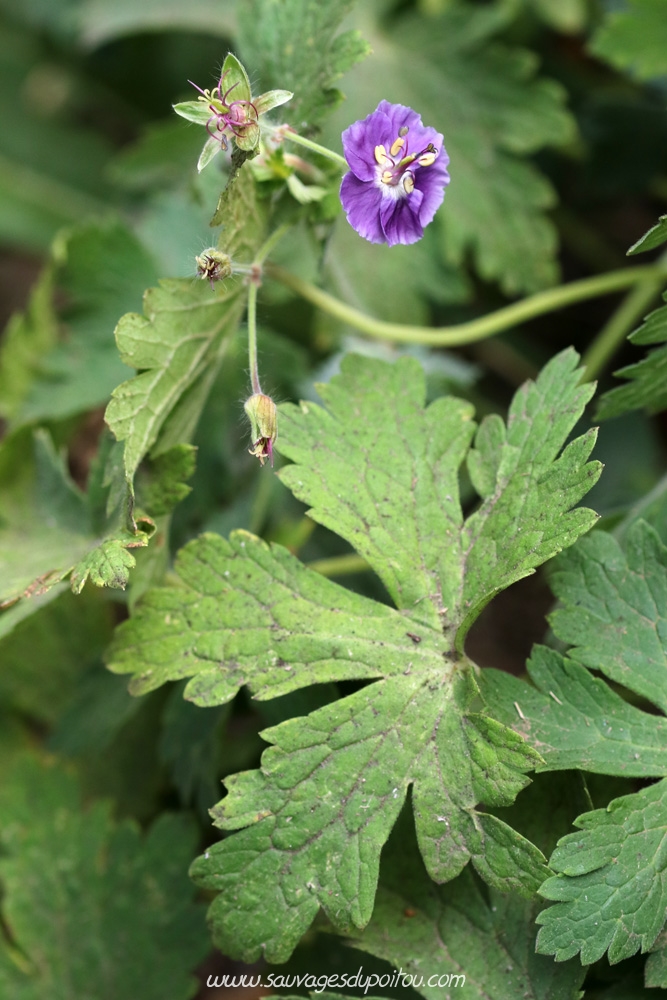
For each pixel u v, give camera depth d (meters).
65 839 0.44
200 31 0.66
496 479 0.39
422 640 0.38
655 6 0.48
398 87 0.53
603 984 0.38
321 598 0.39
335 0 0.41
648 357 0.39
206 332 0.40
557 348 0.59
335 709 0.38
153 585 0.41
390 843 0.39
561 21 0.54
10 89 0.71
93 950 0.43
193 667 0.39
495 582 0.38
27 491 0.45
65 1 0.69
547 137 0.51
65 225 0.69
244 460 0.49
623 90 0.57
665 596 0.39
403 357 0.41
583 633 0.39
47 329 0.50
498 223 0.51
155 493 0.40
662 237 0.38
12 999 0.43
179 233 0.53
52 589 0.40
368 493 0.39
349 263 0.51
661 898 0.37
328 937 0.42
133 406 0.39
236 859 0.37
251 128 0.37
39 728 0.49
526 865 0.37
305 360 0.51
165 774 0.48
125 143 0.73
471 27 0.52
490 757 0.37
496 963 0.38
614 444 0.53
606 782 0.39
